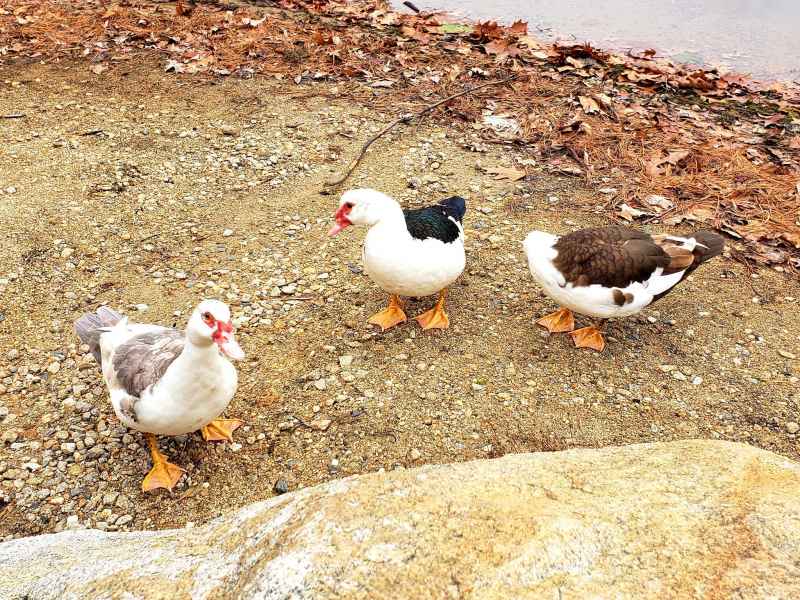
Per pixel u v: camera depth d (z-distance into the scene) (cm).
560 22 1045
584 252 429
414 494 212
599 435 409
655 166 657
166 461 387
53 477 384
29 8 940
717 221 586
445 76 826
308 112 749
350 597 179
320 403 429
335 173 654
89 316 400
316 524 203
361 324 491
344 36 905
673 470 217
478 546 189
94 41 868
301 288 524
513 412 423
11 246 543
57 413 421
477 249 564
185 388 339
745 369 458
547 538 190
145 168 648
